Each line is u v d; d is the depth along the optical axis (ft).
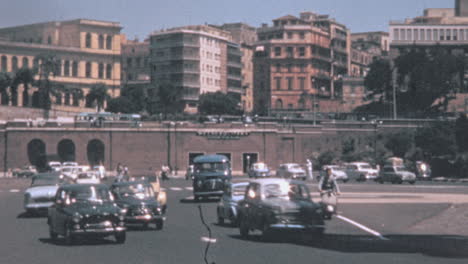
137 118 390.21
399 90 455.22
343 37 578.66
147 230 79.05
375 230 77.41
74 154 345.31
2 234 77.00
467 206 108.68
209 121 389.60
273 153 359.87
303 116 459.73
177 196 151.84
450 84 436.76
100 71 476.54
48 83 423.23
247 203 71.00
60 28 477.36
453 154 286.87
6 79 413.59
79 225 64.85
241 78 556.92
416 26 521.24
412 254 56.34
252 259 53.01
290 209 66.28
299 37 536.01
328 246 62.03
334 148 375.66
